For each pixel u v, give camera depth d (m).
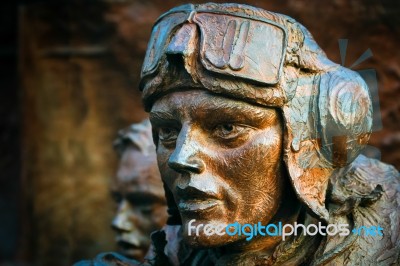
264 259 2.06
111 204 4.44
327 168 2.04
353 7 3.32
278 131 1.98
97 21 4.29
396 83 3.37
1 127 4.89
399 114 3.33
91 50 4.33
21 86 4.55
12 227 4.86
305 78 2.03
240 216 1.98
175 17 2.02
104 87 4.32
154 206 2.92
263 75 1.95
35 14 4.48
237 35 1.96
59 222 4.52
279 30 1.99
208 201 1.97
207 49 1.96
